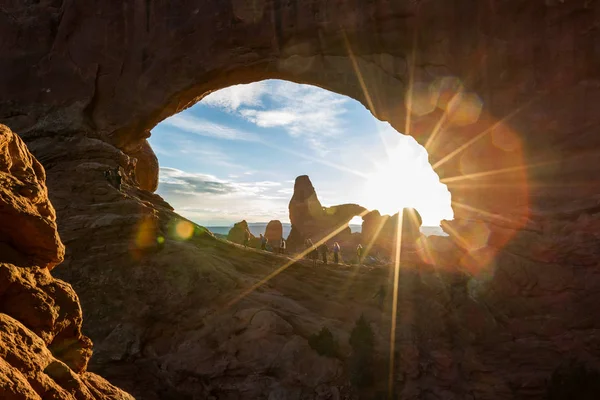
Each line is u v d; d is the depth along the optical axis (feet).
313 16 84.74
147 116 92.68
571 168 69.15
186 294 66.28
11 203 15.48
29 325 14.33
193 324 63.93
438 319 66.33
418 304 69.36
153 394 58.70
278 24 87.25
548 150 70.90
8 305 14.08
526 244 69.21
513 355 62.28
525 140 72.43
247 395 57.26
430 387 60.44
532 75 71.77
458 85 76.84
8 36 93.09
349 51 85.05
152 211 74.69
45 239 16.33
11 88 91.35
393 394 58.23
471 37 75.10
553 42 70.23
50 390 12.32
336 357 60.49
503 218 72.33
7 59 92.22
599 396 52.70
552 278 65.82
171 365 59.57
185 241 75.92
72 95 91.25
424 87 79.66
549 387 56.54
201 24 90.33
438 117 80.07
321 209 196.34
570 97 69.56
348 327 66.49
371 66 84.33
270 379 58.18
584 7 67.72
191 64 91.09
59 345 16.01
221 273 69.92
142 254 69.26
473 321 65.16
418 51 79.46
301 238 184.44
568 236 66.64
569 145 69.36
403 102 82.33
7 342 12.02
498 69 73.82
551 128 70.59
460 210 78.69
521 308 65.87
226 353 60.39
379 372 59.26
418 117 81.56
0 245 15.11
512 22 72.28
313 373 58.23
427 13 76.84
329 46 85.66
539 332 63.77
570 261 66.18
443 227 77.82
